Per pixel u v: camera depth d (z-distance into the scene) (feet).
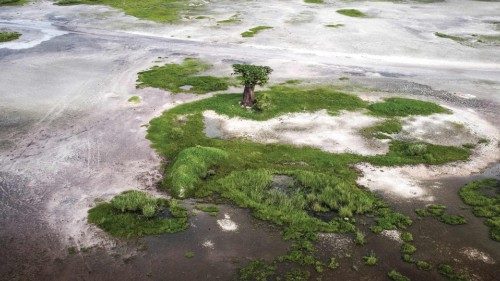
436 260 57.16
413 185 74.69
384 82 125.29
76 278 53.01
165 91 115.44
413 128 96.73
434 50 153.89
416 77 130.11
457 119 101.76
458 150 87.20
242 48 153.58
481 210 67.31
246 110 102.58
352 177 76.43
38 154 82.69
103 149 84.84
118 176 75.77
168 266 55.21
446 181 76.23
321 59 143.84
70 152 83.56
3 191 70.74
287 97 110.52
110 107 104.99
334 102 108.68
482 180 76.28
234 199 69.62
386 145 88.48
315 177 75.15
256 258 56.90
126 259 56.29
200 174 75.77
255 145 87.30
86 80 123.34
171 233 61.41
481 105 110.83
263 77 100.63
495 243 60.44
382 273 54.75
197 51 150.30
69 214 65.00
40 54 146.41
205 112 101.71
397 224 64.03
